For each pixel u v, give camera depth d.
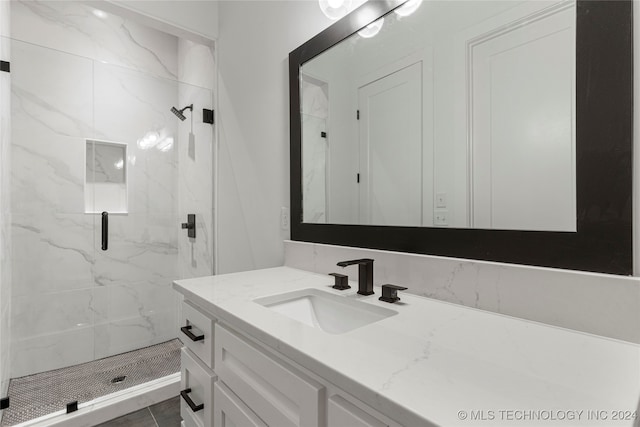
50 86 1.92
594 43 0.68
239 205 1.91
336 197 1.30
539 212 0.77
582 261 0.70
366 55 1.18
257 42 1.76
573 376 0.49
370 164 1.18
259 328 0.69
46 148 1.91
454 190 0.94
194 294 1.00
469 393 0.44
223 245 2.06
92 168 2.09
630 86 0.64
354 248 1.18
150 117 2.36
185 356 1.08
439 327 0.70
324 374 0.52
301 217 1.47
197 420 1.00
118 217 2.19
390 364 0.52
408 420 0.40
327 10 1.24
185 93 2.44
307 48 1.41
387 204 1.12
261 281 1.18
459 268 0.88
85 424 1.57
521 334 0.66
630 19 0.64
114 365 2.04
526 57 0.79
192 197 2.40
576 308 0.68
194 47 2.56
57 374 1.89
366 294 0.98
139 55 2.64
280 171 1.61
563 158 0.73
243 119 1.88
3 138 1.61
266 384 0.69
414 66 1.04
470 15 0.90
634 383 0.46
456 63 0.94
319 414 0.54
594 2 0.68
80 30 2.36
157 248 2.36
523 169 0.80
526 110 0.79
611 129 0.66
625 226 0.65
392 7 1.09
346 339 0.63
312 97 1.40
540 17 0.77
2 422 1.48
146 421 1.62
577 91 0.71
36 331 1.87
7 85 1.69
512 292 0.78
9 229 1.73
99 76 2.13
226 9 2.04
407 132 1.06
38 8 2.19
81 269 2.03
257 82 1.76
